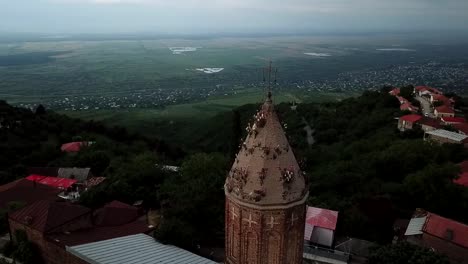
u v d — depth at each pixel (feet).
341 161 269.03
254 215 63.00
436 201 190.19
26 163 291.58
